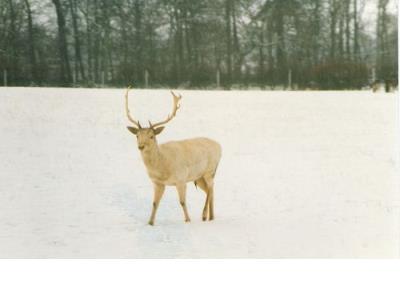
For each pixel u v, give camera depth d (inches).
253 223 315.9
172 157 304.5
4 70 1469.0
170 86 1541.6
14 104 883.4
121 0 1601.9
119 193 398.6
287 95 1167.0
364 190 414.9
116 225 310.0
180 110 911.0
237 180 454.3
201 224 313.1
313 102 1044.5
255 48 1660.9
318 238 290.0
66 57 1537.9
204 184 335.6
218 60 1635.1
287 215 336.8
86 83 1512.1
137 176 465.4
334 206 362.3
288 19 1681.8
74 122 766.5
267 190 414.0
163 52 1616.6
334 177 468.1
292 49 1652.3
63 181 439.2
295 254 265.7
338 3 1632.6
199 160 318.7
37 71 1503.4
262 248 271.4
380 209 353.7
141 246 271.9
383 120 841.5
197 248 270.4
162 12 1635.1
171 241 279.7
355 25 1616.6
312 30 1657.2
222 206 362.9
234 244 276.5
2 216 326.6
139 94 1093.8
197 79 1583.4
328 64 1584.6
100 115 834.2
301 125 794.8
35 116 798.5
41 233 294.0
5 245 273.9
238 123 806.5
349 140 677.9
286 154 587.2
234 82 1579.7
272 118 853.2
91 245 274.1
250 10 1678.2
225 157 569.6
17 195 385.7
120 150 590.9
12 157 535.5
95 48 1569.9
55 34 1535.4
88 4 1573.6
